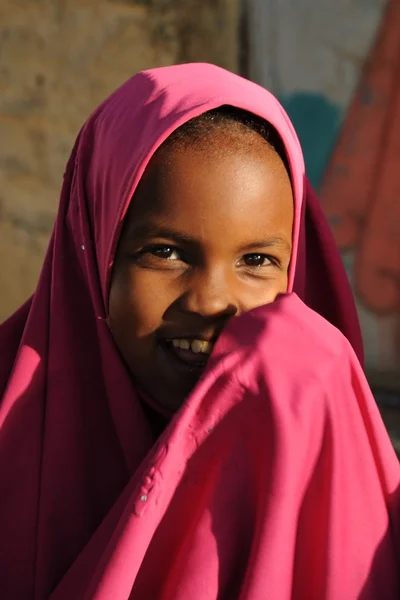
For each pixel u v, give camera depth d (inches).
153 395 71.8
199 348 68.7
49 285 78.8
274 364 61.2
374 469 63.0
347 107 169.3
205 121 69.9
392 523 63.1
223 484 61.1
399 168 166.4
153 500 59.0
